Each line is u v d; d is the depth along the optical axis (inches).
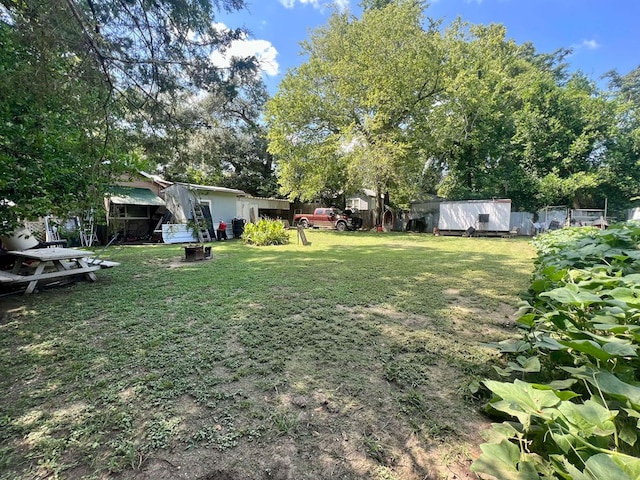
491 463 43.8
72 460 57.7
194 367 92.1
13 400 75.7
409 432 65.9
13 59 93.7
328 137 627.5
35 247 243.6
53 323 126.7
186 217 468.8
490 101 635.5
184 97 147.6
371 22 588.4
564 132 616.7
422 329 122.9
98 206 154.9
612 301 60.6
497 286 190.2
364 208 905.5
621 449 42.9
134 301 157.0
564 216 592.4
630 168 602.5
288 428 66.7
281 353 101.4
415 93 609.6
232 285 190.5
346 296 167.2
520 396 45.1
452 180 705.6
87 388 80.9
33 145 132.6
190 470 55.7
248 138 767.7
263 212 780.6
